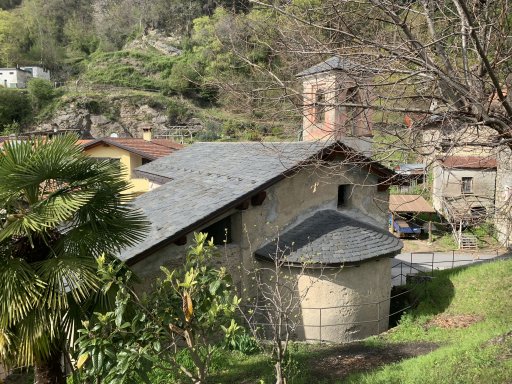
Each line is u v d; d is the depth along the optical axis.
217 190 12.31
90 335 5.34
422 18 6.92
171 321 5.64
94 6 80.62
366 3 6.21
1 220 6.73
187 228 10.47
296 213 12.41
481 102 5.82
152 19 64.56
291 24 6.60
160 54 64.12
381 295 12.04
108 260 6.77
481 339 8.85
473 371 7.18
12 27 74.31
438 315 12.24
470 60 7.06
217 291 5.61
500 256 19.19
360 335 11.66
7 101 54.44
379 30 6.41
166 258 10.66
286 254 11.31
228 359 9.66
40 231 6.49
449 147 5.84
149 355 5.12
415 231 24.62
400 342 10.81
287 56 6.73
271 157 12.94
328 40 6.53
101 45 73.19
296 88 6.75
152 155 24.48
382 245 11.91
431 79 5.86
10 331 6.46
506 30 6.45
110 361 5.22
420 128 5.93
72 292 6.36
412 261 20.92
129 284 7.21
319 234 11.85
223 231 11.88
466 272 13.73
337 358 9.87
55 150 6.86
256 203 11.63
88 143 24.11
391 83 5.80
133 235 7.51
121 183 7.45
